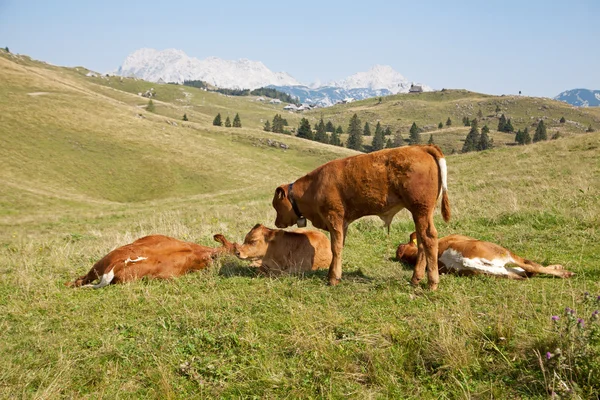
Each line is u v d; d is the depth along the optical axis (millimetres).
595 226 9617
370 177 6582
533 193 14945
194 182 68125
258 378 4438
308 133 148250
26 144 65812
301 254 8055
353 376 4340
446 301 5906
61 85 102875
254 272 7914
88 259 9398
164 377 4441
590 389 3676
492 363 4312
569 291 5938
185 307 6137
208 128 105125
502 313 5145
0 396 4285
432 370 4328
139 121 89625
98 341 5383
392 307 5809
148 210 32188
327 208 6934
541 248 8516
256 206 22500
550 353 3889
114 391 4410
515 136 183875
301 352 4805
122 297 6754
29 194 44406
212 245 10688
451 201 14930
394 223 11625
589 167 20141
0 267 9008
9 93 84688
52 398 4230
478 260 6930
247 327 5426
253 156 87062
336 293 6469
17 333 5676
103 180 63438
